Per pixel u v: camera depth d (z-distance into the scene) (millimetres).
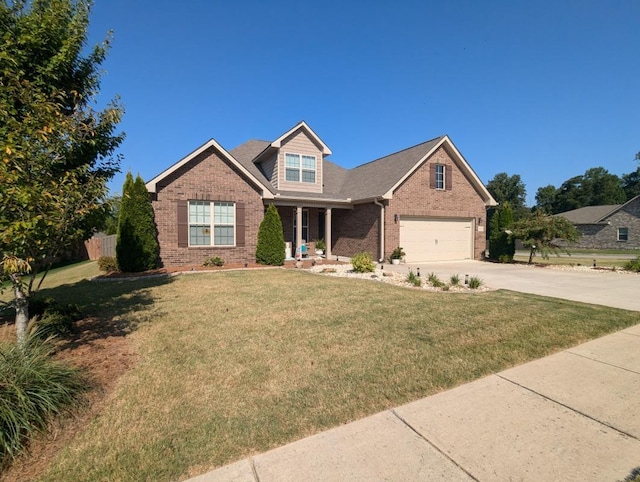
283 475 2299
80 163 5738
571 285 9672
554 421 2916
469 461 2420
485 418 2961
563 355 4375
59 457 2506
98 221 4684
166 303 7027
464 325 5500
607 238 35312
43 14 5184
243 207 13867
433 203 16656
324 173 20734
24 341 3479
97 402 3221
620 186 61438
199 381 3633
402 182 15742
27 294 4605
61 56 5148
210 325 5531
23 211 3463
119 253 11336
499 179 58062
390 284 9422
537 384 3594
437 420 2936
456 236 17594
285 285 9039
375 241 15883
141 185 11625
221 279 10031
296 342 4750
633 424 2869
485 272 12844
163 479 2293
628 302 7246
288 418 2963
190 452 2547
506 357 4277
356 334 5078
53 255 4402
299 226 15625
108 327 5453
